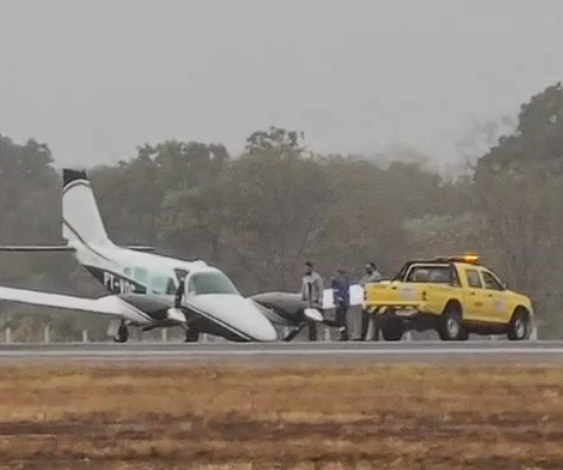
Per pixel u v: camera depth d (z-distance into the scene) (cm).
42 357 9581
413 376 7756
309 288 13450
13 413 6494
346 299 13375
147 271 14575
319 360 8956
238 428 6019
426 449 5444
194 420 6247
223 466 5172
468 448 5462
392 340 13238
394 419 6219
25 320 18638
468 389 7188
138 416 6391
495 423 6097
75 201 16312
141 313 14162
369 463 5200
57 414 6456
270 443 5619
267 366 8419
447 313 12888
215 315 13350
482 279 13200
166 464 5244
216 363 8756
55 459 5372
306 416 6325
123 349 10719
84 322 18562
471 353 9631
